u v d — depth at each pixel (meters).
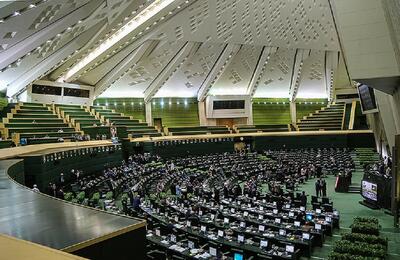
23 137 30.23
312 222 17.84
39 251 3.12
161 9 35.88
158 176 31.22
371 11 16.47
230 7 42.00
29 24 22.22
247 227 17.52
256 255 14.10
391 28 15.26
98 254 4.62
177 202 22.11
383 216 21.92
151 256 13.19
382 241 14.68
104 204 20.53
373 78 17.09
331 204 21.44
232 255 14.01
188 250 13.84
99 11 26.80
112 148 33.34
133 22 36.41
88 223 5.27
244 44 48.72
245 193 26.05
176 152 43.09
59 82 40.78
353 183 32.12
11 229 5.20
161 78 48.62
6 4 17.91
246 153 47.06
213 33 44.72
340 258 12.52
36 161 20.22
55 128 34.84
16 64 29.12
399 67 16.44
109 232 4.80
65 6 22.72
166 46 44.12
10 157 18.97
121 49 41.28
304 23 48.66
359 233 15.66
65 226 5.20
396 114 25.77
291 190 29.42
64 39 29.53
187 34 43.34
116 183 26.17
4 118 31.39
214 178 32.53
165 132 49.28
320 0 46.09
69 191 23.19
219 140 48.03
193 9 40.12
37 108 37.12
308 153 47.06
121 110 49.91
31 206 6.76
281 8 44.97
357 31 16.84
